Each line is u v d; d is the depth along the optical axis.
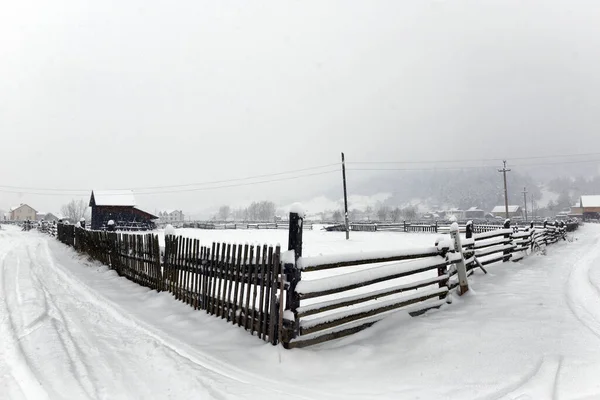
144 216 61.28
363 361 4.68
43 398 3.65
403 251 6.51
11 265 11.92
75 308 6.91
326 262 5.18
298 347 4.94
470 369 4.38
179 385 3.94
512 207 121.88
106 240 12.20
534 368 4.33
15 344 5.00
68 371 4.22
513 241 13.66
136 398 3.70
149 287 8.79
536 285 8.82
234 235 37.19
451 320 6.09
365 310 5.70
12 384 3.93
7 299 7.37
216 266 6.40
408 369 4.46
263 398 3.74
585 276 10.00
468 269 9.72
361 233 40.59
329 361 4.67
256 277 5.48
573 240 24.83
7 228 49.03
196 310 6.73
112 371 4.27
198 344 5.22
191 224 66.25
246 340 5.30
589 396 3.69
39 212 132.38
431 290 7.07
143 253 9.20
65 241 21.50
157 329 5.77
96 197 59.75
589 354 4.67
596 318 6.16
